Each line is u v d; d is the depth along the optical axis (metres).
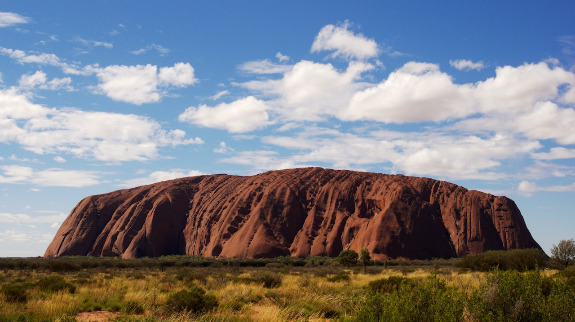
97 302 18.08
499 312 6.32
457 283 17.20
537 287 6.75
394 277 17.75
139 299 17.80
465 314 6.74
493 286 6.74
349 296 16.36
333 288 21.86
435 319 5.96
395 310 6.16
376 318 6.46
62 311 15.32
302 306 14.75
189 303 15.17
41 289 23.02
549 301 6.43
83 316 15.26
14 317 13.62
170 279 32.19
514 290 6.67
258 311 15.07
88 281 30.22
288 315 12.46
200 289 16.25
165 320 12.33
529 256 40.56
